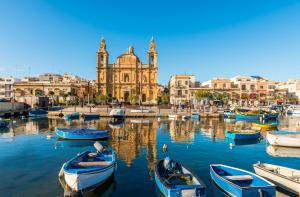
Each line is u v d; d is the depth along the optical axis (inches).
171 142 1417.3
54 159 1024.2
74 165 756.0
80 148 1248.8
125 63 5221.5
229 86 5073.8
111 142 1406.3
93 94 5580.7
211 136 1640.0
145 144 1354.6
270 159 1056.8
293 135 1397.6
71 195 631.8
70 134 1460.4
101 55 5162.4
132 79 5206.7
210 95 4549.7
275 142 1305.4
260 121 2637.8
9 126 2107.5
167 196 594.6
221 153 1149.7
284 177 682.8
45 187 710.5
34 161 990.4
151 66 5182.1
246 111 3213.6
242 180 671.1
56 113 3142.2
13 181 757.9
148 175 825.5
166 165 743.1
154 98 5157.5
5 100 3983.8
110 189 714.8
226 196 647.8
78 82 6072.8
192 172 705.0
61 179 772.0
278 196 661.9
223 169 755.4
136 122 2490.2
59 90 5334.6
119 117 2829.7
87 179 665.6
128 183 757.3
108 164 767.7
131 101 4909.0
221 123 2439.7
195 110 3516.2
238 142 1423.5
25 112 3334.2
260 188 587.5
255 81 5137.8
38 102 4077.3
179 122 2513.5
